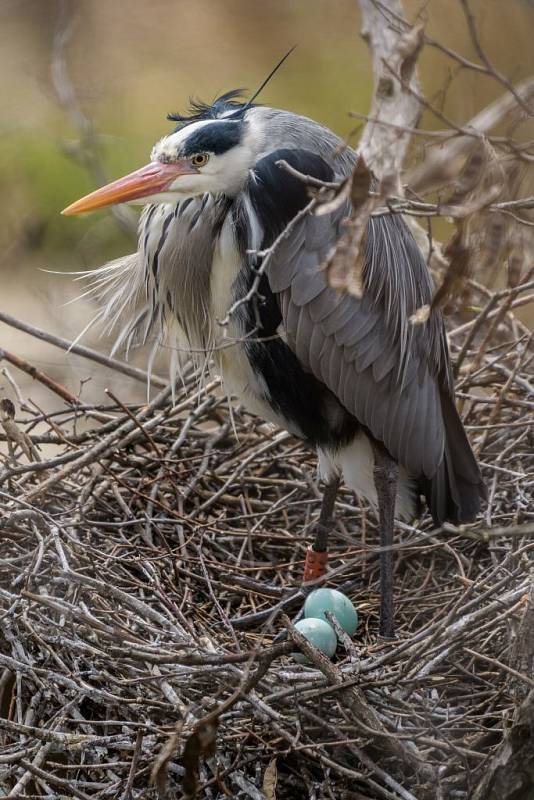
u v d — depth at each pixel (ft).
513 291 21.83
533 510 29.27
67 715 23.91
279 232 27.25
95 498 30.14
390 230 28.91
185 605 27.81
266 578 31.14
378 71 34.35
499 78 18.67
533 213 24.39
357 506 33.83
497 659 24.64
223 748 23.18
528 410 32.86
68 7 79.51
